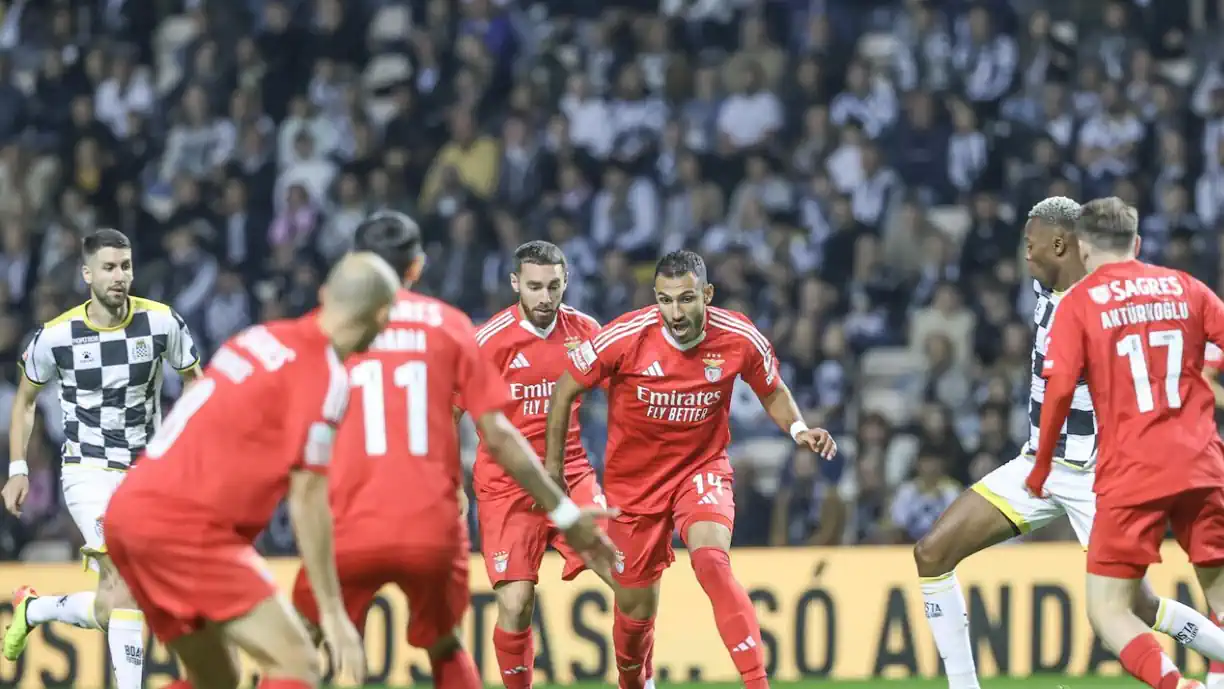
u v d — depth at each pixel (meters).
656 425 24.12
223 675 18.06
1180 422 20.72
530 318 25.50
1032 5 56.31
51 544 43.44
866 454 41.72
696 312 23.16
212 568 16.45
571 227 49.06
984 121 52.53
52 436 45.97
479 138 53.41
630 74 53.69
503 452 18.67
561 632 34.31
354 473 18.47
